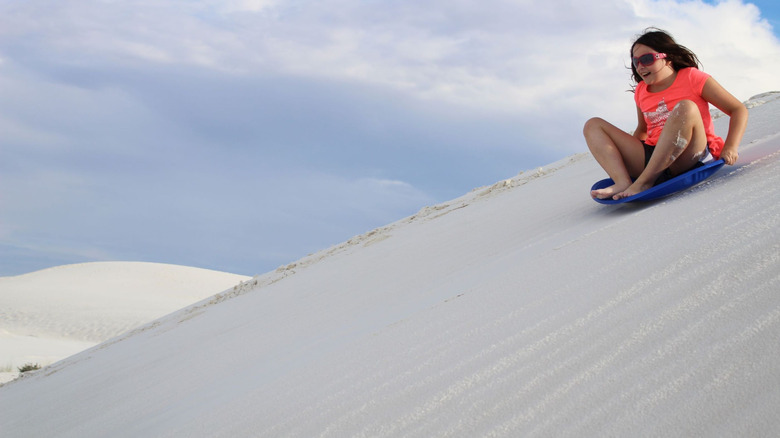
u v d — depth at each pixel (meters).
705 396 1.47
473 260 4.04
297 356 3.22
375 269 5.54
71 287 45.34
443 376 2.10
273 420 2.31
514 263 3.21
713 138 3.64
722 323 1.77
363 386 2.28
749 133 4.67
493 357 2.10
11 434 4.33
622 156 3.88
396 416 1.94
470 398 1.88
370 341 2.82
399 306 3.46
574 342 1.99
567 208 4.55
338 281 5.73
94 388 5.02
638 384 1.63
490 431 1.67
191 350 5.04
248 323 5.30
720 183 3.26
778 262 2.01
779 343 1.55
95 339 29.92
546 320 2.24
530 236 4.02
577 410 1.62
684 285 2.11
